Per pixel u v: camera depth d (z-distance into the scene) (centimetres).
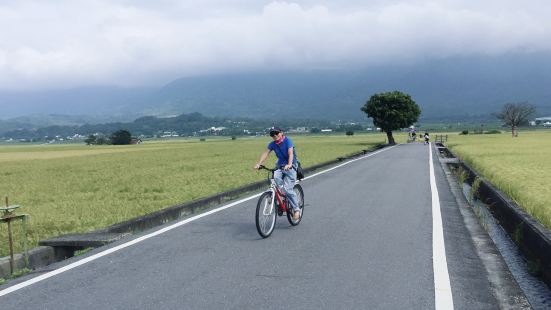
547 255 590
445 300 510
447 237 808
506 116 9594
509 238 833
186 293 534
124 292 540
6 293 548
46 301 517
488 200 1190
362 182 1691
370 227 895
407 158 3136
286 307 490
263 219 809
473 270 619
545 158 2784
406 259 669
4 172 3164
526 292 548
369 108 7062
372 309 485
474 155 3156
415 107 7169
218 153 5103
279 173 869
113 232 880
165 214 1062
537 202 1015
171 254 705
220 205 1190
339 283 566
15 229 982
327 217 1002
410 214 1031
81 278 596
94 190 1802
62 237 810
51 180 2372
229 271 615
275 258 678
